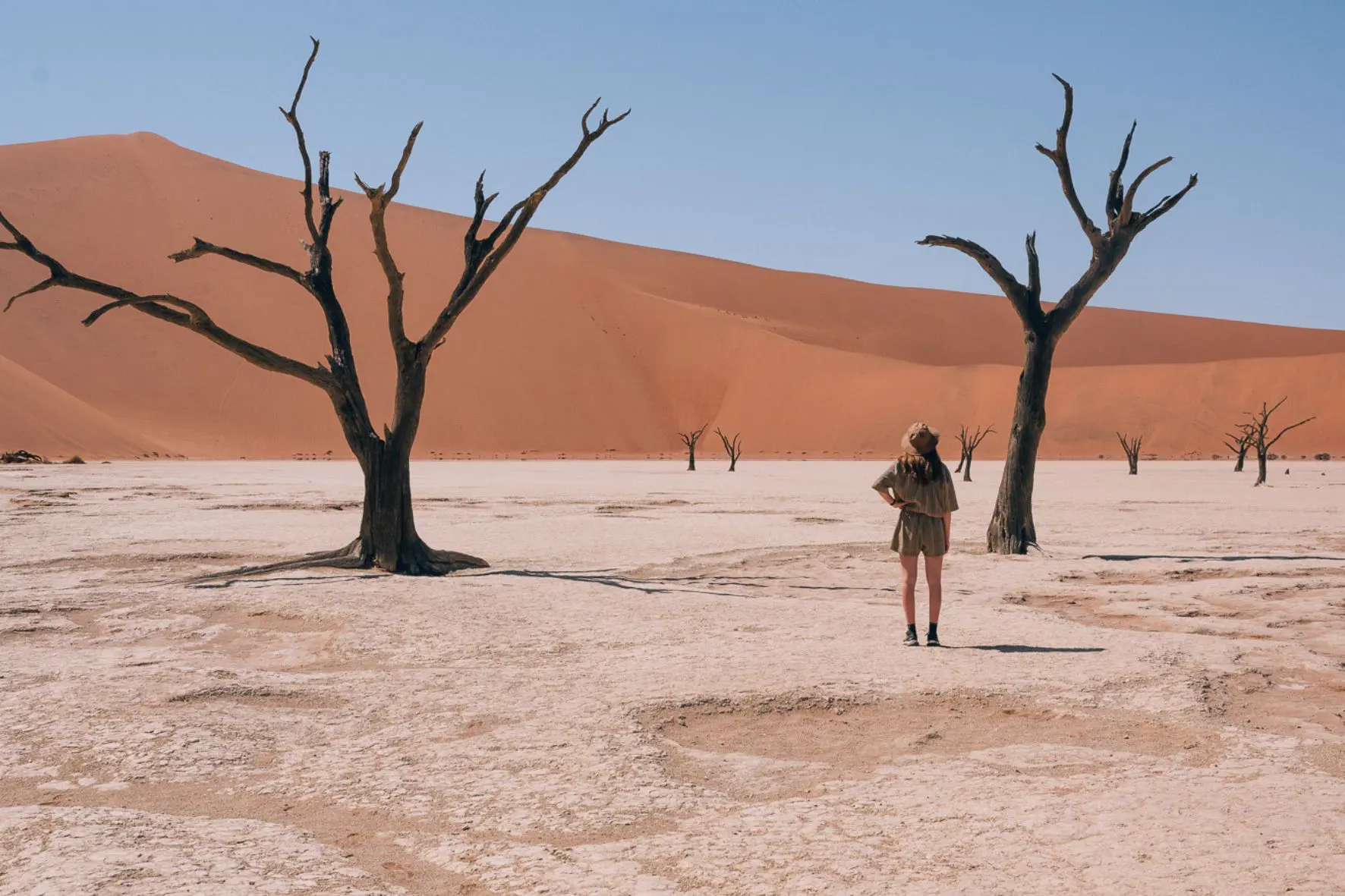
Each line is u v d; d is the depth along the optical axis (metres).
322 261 16.44
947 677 8.37
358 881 4.52
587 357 150.38
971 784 5.83
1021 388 19.02
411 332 141.12
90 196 142.62
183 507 30.48
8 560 16.80
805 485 48.44
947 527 9.73
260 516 26.62
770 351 152.50
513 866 4.70
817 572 16.08
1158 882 4.44
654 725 7.05
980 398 140.12
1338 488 47.19
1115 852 4.78
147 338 126.31
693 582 14.59
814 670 8.61
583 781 5.83
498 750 6.43
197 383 123.81
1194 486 49.38
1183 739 6.75
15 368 95.81
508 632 10.40
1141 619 11.77
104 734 6.70
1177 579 15.22
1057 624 10.87
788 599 12.75
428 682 8.23
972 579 15.08
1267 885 4.41
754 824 5.20
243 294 136.12
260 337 131.75
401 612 11.52
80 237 136.25
